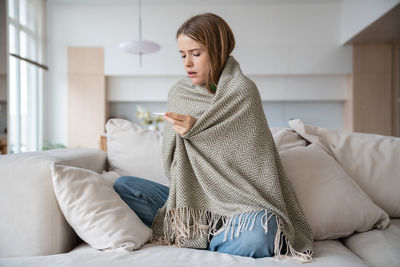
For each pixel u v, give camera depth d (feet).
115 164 5.19
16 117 13.26
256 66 16.70
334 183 4.14
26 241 3.33
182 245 3.56
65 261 2.83
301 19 16.96
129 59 16.74
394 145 4.95
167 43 17.08
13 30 13.01
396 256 3.24
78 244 3.93
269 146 3.79
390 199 4.56
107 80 17.28
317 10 16.92
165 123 4.20
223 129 3.61
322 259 3.12
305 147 4.68
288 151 4.57
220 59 3.91
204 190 3.68
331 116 18.08
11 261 2.89
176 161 3.94
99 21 17.07
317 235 3.89
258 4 16.99
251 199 3.48
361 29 14.24
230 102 3.65
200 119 3.56
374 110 16.53
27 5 14.53
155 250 3.24
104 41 17.08
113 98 17.28
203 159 3.67
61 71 17.02
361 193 4.19
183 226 3.60
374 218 3.99
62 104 17.04
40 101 16.24
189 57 3.86
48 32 17.02
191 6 17.03
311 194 4.05
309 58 16.66
